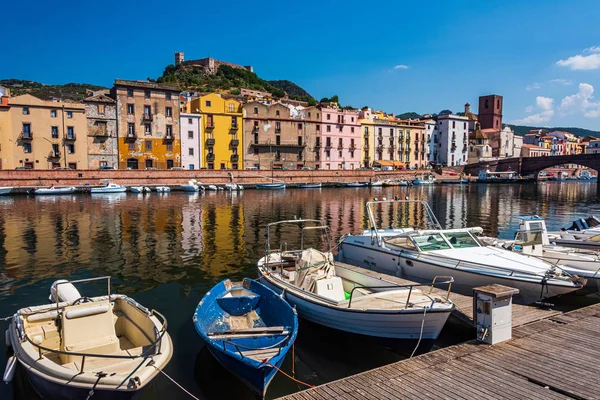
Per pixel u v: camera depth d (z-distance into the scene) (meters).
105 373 6.58
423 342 9.24
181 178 65.94
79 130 63.41
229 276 15.75
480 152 115.56
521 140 133.50
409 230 15.16
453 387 6.83
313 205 43.75
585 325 9.48
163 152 70.38
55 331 8.41
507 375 7.18
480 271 11.91
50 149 61.31
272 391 8.01
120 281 15.03
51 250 20.14
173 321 11.23
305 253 11.66
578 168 135.25
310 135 85.62
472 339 9.60
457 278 12.32
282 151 82.69
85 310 7.91
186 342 9.93
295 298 10.84
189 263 17.72
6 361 8.86
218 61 159.25
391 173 88.56
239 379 7.85
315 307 10.27
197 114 73.25
